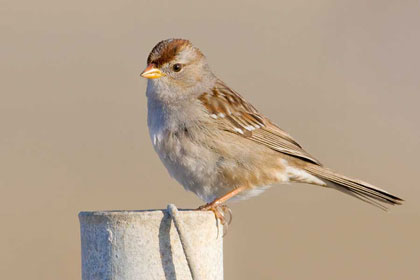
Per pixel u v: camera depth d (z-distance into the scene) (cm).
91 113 1605
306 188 1489
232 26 1927
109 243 579
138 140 1533
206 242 587
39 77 1709
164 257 576
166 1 2008
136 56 1783
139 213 577
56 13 1920
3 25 1862
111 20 1914
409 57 1823
